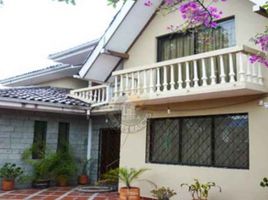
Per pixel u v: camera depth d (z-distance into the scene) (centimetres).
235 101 896
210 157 938
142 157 1092
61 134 1386
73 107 1278
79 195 1123
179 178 987
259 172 827
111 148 1366
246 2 897
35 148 1287
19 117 1262
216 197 898
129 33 1143
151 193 1041
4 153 1214
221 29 952
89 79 1252
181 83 924
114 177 1168
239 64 802
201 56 866
